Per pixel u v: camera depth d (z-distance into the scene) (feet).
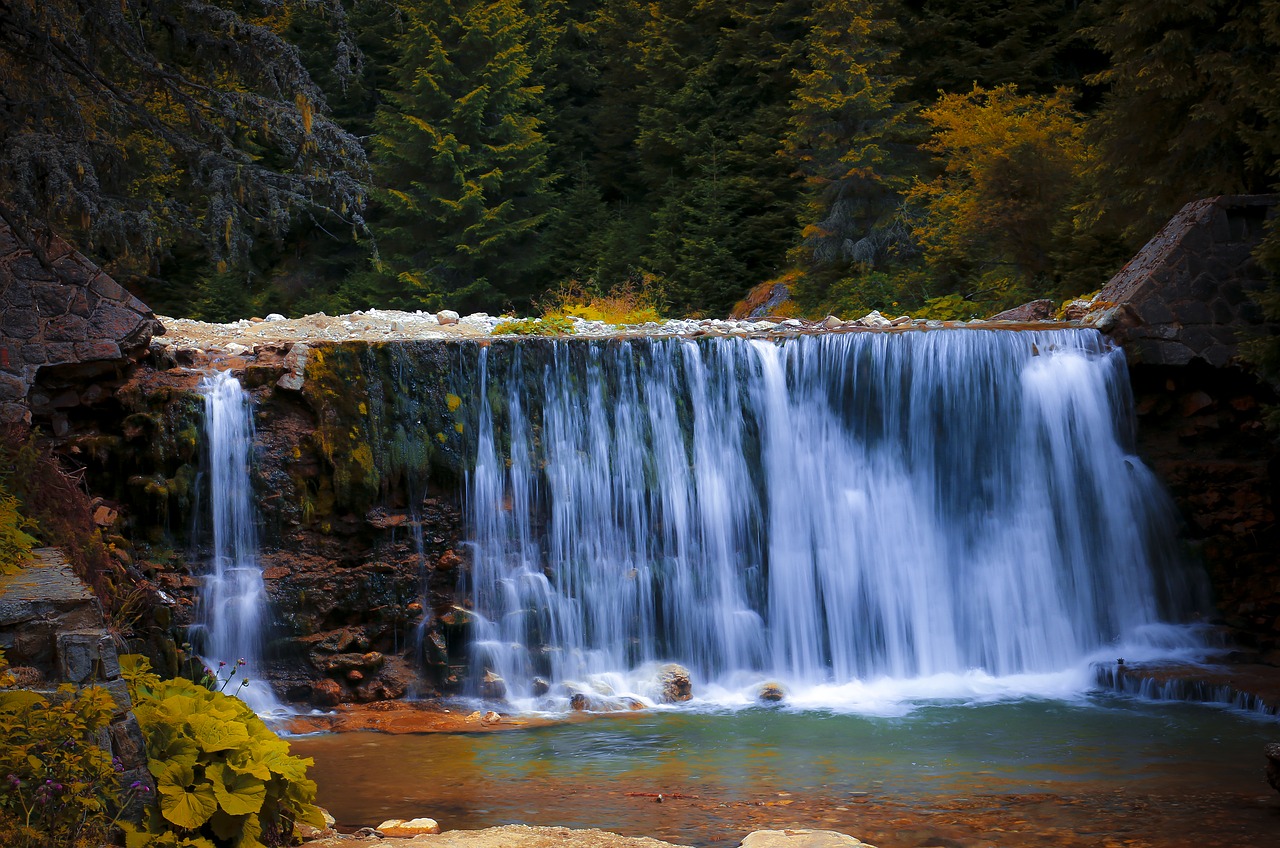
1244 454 43.55
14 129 40.55
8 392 35.14
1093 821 22.47
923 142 88.28
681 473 39.47
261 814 18.44
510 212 111.34
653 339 40.09
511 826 21.09
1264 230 43.19
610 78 121.90
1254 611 41.24
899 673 39.40
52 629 17.79
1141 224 51.39
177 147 43.27
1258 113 47.19
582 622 37.70
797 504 39.91
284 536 36.42
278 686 34.96
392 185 109.91
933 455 40.81
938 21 92.17
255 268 109.70
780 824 22.34
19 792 14.98
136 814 16.48
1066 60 96.17
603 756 28.37
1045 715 32.89
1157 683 35.47
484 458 38.06
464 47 108.17
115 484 35.99
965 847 20.93
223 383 37.06
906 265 79.15
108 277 36.63
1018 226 60.90
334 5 43.65
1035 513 41.14
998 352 41.50
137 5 42.70
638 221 108.88
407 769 27.17
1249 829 21.88
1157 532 42.06
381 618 36.14
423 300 106.32
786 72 102.58
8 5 39.24
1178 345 42.96
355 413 37.06
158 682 19.81
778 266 96.63
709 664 38.55
